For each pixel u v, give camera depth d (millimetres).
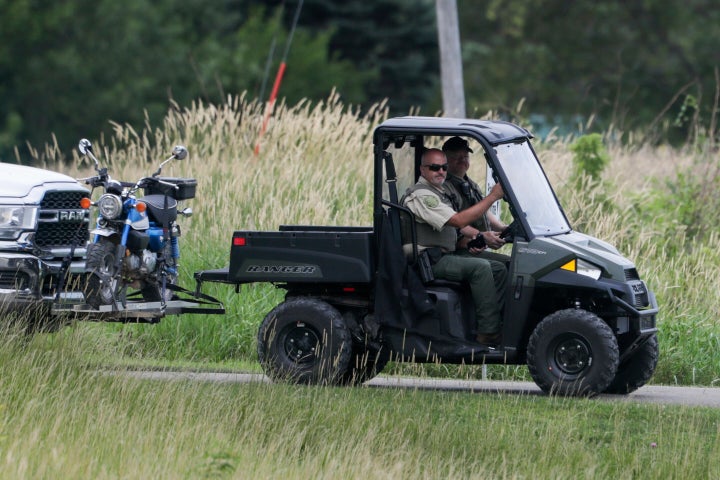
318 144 67750
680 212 63062
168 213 42125
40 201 41531
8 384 33469
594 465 31047
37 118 160250
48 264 41719
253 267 41406
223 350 50219
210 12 176375
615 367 38500
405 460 30688
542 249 39469
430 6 168375
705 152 67125
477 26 197000
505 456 31906
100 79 162125
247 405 34125
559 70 184250
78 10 162250
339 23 165500
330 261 40656
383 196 40750
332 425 33031
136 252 41219
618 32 182000
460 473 30297
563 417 36281
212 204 59469
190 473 27625
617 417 35906
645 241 58938
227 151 67875
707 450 33500
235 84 161625
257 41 163875
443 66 72875
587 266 39562
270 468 28594
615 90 177375
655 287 53906
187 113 69062
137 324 50031
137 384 34969
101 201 40312
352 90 160500
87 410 31953
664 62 179375
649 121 171375
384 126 40094
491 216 43625
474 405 37531
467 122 41000
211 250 55219
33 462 27000
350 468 28953
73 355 38625
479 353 39656
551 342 39031
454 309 39844
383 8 166500
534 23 186375
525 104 183375
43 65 158625
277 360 40719
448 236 40406
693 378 48062
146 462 27750
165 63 164750
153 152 69125
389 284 39719
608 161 64250
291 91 158125
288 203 59188
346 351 40219
